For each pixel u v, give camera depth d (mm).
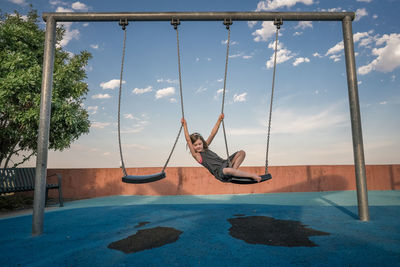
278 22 5078
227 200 8219
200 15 4992
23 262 3023
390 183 10375
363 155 5141
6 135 8930
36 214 4301
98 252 3312
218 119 4746
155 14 4996
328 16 5324
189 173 9844
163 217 5426
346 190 10125
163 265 2854
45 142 4570
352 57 5367
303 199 8211
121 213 5992
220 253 3211
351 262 2877
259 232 4164
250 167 9930
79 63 9828
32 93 8352
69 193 9586
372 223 4742
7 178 7203
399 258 2979
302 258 3016
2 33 8469
